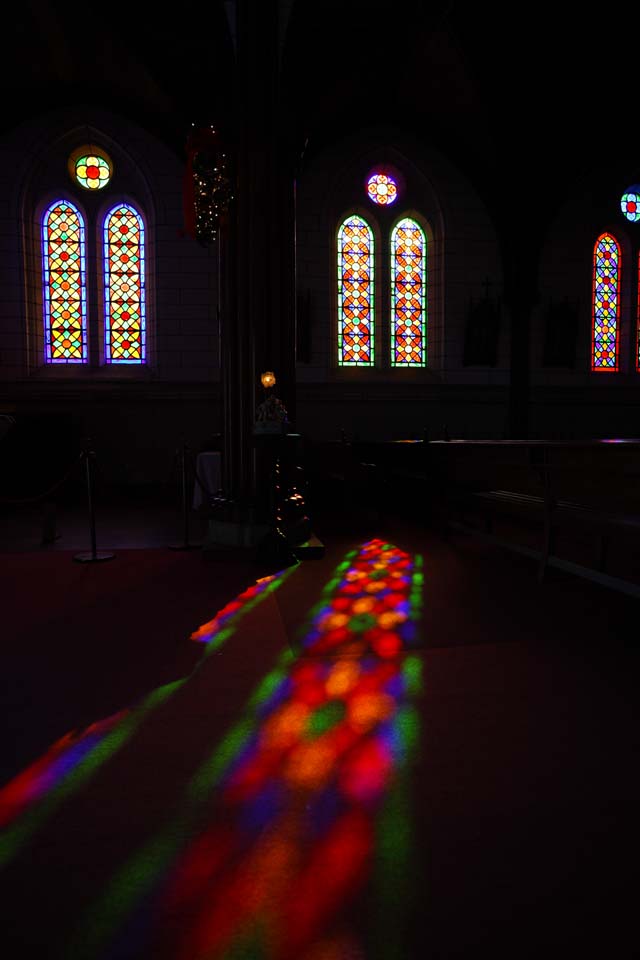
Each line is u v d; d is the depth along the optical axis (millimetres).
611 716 2873
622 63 13438
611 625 4180
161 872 1843
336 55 10703
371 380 16062
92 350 15266
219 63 6668
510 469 7551
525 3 11891
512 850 1935
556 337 16750
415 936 1590
